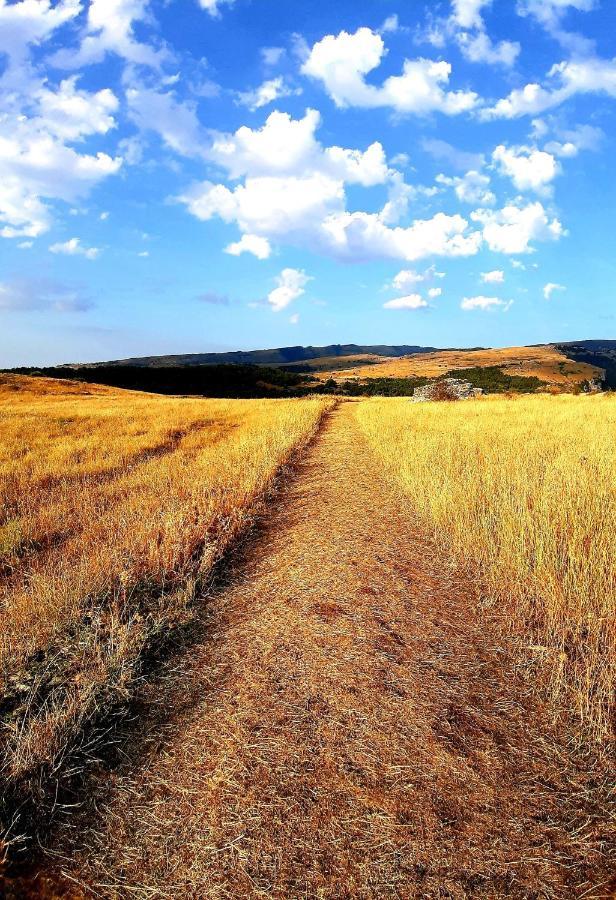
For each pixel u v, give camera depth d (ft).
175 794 8.81
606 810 8.47
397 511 27.09
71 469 38.86
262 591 17.26
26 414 90.02
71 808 8.56
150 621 14.73
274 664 12.74
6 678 11.68
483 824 8.20
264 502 29.86
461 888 7.22
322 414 93.15
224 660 13.01
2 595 17.12
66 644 13.15
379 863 7.54
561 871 7.46
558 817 8.34
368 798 8.64
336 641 13.78
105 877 7.43
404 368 576.61
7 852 7.66
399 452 38.34
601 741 9.86
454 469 28.66
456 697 11.43
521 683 12.03
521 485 23.22
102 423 76.18
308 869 7.46
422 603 16.28
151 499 27.53
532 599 15.21
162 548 18.97
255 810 8.43
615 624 12.37
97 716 10.64
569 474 22.85
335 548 21.33
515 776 9.17
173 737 10.23
